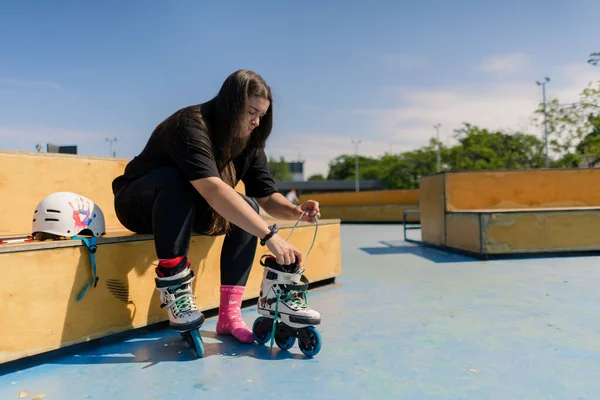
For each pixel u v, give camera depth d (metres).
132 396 1.31
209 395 1.31
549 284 2.89
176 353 1.69
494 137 31.02
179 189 1.62
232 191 1.55
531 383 1.38
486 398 1.28
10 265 1.47
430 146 45.62
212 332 1.97
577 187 5.08
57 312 1.59
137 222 1.80
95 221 1.79
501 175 4.95
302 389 1.35
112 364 1.58
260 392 1.33
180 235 1.62
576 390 1.32
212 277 2.21
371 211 12.35
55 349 1.62
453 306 2.37
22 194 2.19
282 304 1.64
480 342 1.77
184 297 1.63
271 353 1.68
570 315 2.14
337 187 57.69
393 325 2.03
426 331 1.93
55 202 1.70
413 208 11.72
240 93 1.60
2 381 1.43
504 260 3.97
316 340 1.61
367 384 1.38
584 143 19.05
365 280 3.19
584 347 1.69
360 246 5.66
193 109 1.67
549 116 20.27
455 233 4.57
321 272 2.94
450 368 1.51
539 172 5.01
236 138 1.71
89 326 1.68
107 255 1.75
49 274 1.57
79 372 1.50
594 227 4.13
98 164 2.52
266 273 1.70
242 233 1.88
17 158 2.18
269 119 1.86
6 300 1.46
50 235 1.67
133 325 1.84
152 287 1.93
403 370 1.49
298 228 2.74
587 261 3.79
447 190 4.82
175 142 1.58
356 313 2.25
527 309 2.27
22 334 1.50
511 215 4.05
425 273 3.43
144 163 1.77
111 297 1.76
